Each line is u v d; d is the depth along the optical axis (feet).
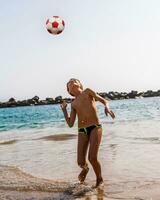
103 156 32.35
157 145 36.94
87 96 22.18
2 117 181.98
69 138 50.47
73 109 22.80
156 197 18.56
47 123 103.81
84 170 22.43
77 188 21.40
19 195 20.72
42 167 29.25
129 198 18.72
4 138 58.75
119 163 28.60
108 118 101.30
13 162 32.73
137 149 35.09
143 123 70.23
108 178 23.68
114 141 42.60
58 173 26.37
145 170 25.46
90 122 21.66
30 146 44.27
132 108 186.70
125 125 67.51
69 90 23.27
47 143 46.26
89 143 21.76
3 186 22.98
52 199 19.52
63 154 35.53
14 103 524.11
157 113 114.52
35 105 529.45
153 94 629.92
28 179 24.72
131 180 22.72
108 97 540.93
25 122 120.37
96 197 19.36
